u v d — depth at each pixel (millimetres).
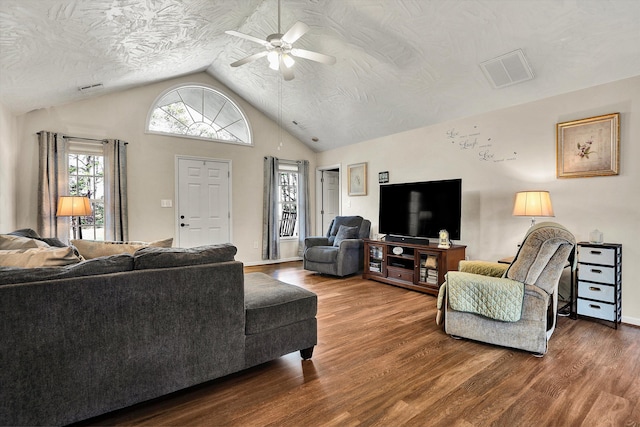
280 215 6441
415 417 1596
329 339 2566
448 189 3955
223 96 5559
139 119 4711
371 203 5523
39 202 3896
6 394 1321
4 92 3117
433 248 3789
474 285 2447
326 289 4145
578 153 3162
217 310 1825
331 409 1666
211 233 5383
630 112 2865
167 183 4957
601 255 2844
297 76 4570
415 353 2312
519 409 1655
